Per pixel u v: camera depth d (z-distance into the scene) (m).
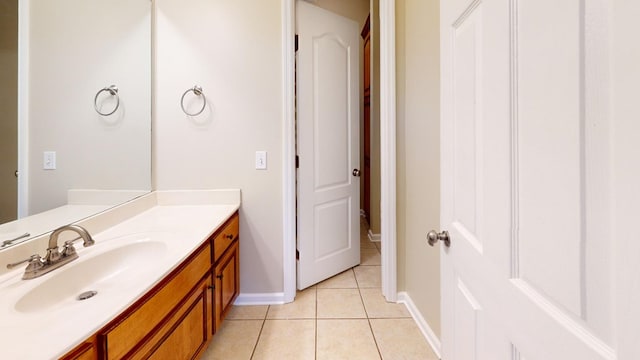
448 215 0.99
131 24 1.76
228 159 2.04
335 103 2.49
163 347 1.07
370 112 3.61
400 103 2.04
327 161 2.45
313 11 2.27
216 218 1.69
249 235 2.09
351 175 2.69
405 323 1.88
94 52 1.47
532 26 0.52
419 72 1.75
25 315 0.78
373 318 1.93
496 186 0.65
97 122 1.50
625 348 0.35
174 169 2.01
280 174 2.07
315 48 2.31
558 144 0.46
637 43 0.34
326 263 2.47
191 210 1.88
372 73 3.34
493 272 0.67
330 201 2.50
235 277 1.94
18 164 1.10
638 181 0.34
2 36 1.05
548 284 0.49
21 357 0.63
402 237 2.11
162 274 1.03
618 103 0.36
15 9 1.10
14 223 1.08
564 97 0.45
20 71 1.10
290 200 2.08
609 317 0.38
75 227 1.08
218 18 1.99
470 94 0.81
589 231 0.41
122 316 0.86
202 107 2.00
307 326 1.85
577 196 0.43
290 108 2.04
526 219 0.55
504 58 0.60
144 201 1.85
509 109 0.59
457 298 0.92
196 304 1.34
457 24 0.90
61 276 1.02
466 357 0.85
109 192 1.58
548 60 0.48
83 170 1.39
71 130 1.35
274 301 2.12
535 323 0.52
